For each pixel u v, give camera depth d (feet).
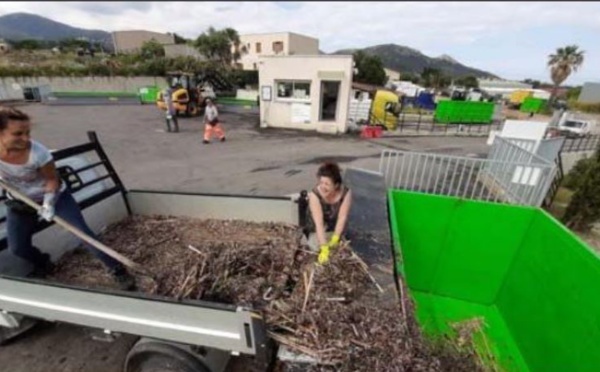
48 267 9.57
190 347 6.40
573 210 18.99
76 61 94.22
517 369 10.92
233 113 66.85
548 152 25.68
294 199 11.43
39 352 9.16
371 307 6.34
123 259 8.70
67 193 8.82
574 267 9.46
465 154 40.01
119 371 8.63
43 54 96.99
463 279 13.60
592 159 19.15
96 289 6.16
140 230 11.75
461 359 10.11
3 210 8.66
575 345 8.91
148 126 48.80
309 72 45.34
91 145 11.53
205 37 116.37
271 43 141.28
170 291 7.62
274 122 49.98
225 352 7.18
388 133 53.11
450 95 124.77
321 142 41.39
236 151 35.32
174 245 10.73
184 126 49.26
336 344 5.55
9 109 7.10
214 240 10.94
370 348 5.47
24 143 7.39
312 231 10.50
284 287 7.63
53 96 77.71
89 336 9.70
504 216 12.27
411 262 13.66
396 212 13.15
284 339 5.75
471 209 12.54
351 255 7.69
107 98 82.12
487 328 12.46
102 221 11.77
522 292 11.74
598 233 18.78
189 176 26.61
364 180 13.98
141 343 6.61
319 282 6.86
